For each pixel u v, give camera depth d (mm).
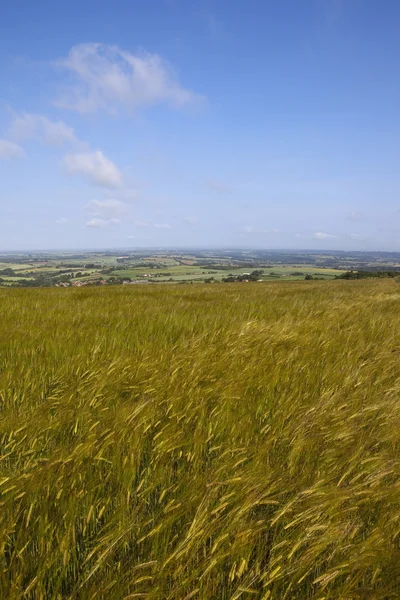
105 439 2234
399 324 6191
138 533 1688
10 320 6176
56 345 4496
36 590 1436
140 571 1521
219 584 1521
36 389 3262
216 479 1978
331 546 1663
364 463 2168
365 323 6391
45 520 1652
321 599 1383
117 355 4164
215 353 4273
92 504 1824
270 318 6988
